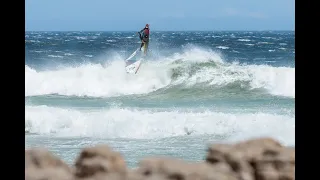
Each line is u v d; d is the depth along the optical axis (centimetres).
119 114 6850
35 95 10362
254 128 6350
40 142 5612
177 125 6494
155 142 5678
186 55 12219
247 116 6850
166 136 6116
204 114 6956
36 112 6750
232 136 6078
